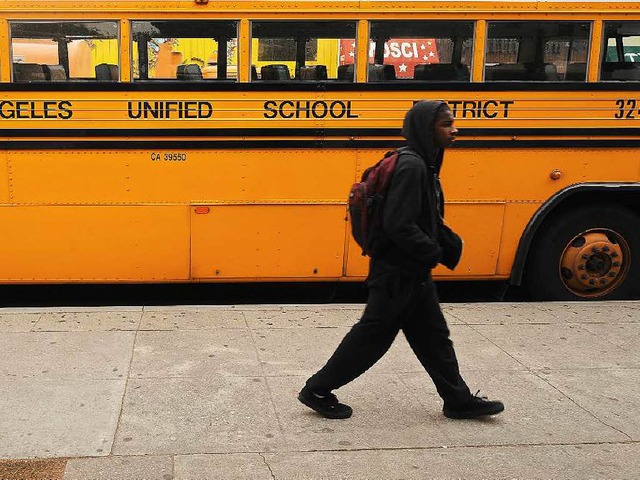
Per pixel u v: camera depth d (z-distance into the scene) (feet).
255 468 10.89
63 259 19.69
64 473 10.58
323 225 20.18
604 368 15.47
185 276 20.11
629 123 20.30
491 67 19.89
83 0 18.79
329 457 11.31
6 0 18.60
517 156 20.22
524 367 15.44
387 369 15.07
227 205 19.85
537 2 19.66
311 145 19.76
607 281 21.31
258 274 20.30
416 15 19.47
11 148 19.08
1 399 13.08
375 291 11.96
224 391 13.74
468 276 20.81
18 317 17.84
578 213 20.86
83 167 19.34
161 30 19.08
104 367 14.75
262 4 19.13
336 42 19.47
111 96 19.12
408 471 10.94
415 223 11.34
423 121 11.37
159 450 11.37
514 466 11.16
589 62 20.04
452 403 12.74
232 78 19.42
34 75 19.01
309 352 15.98
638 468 11.19
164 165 19.52
